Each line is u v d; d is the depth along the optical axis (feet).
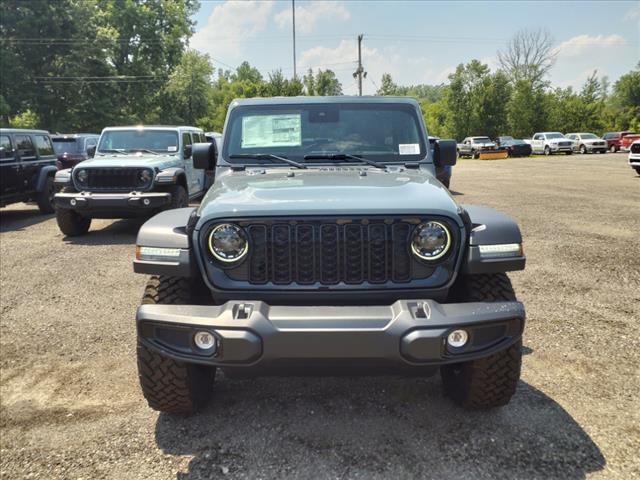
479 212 10.19
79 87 138.10
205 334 8.74
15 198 37.22
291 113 13.53
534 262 23.11
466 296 10.07
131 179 29.94
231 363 8.54
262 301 8.79
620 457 9.28
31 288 20.52
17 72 130.00
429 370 9.09
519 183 61.31
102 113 141.18
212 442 9.98
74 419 10.98
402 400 11.37
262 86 158.51
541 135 146.82
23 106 134.10
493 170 85.61
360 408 11.08
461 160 128.77
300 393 11.79
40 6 130.82
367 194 9.59
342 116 13.60
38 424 10.81
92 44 139.03
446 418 10.61
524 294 18.60
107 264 24.38
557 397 11.39
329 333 8.26
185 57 185.26
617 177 66.64
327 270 9.10
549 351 13.76
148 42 175.83
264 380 12.43
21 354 14.29
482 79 193.98
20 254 26.78
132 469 9.27
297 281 9.12
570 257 23.97
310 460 9.35
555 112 208.03
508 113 196.34
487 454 9.39
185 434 10.27
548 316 16.35
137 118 166.91
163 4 181.57
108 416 11.07
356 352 8.34
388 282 9.13
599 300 17.90
